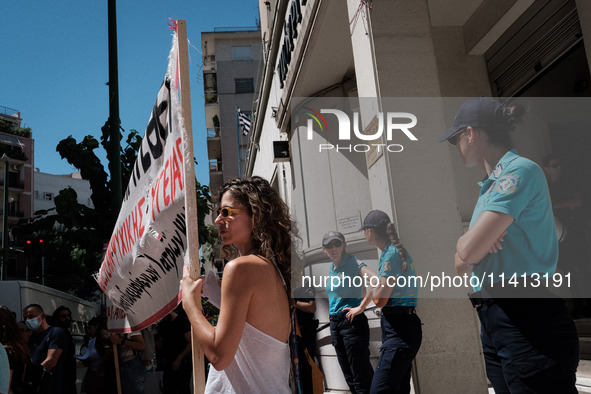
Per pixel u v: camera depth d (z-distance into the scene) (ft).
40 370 17.78
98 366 23.57
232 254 7.64
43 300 34.30
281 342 6.15
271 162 42.22
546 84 17.02
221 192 6.97
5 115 212.64
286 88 28.17
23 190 205.05
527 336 6.48
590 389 12.32
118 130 32.09
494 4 18.58
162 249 8.81
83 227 31.91
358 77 16.47
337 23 20.95
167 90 8.39
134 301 10.44
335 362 21.91
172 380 20.31
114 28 32.60
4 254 108.58
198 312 6.47
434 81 14.78
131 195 10.12
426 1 15.21
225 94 117.60
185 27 7.80
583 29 13.87
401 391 11.45
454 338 13.28
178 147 7.79
